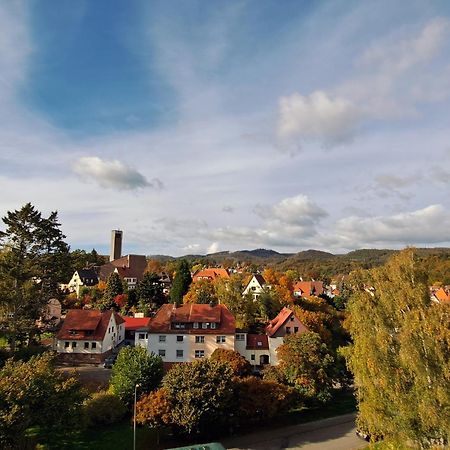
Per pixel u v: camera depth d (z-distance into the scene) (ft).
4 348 178.91
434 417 72.59
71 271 205.26
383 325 92.99
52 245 190.39
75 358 207.10
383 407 86.63
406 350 79.97
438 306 84.94
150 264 514.68
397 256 98.63
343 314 293.64
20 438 96.73
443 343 77.36
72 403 107.14
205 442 127.85
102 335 210.18
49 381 105.91
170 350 193.06
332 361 159.02
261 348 198.08
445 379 74.43
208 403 120.16
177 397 120.78
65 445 116.98
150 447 121.39
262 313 256.11
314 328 235.20
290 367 153.28
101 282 374.22
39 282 192.75
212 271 421.18
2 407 93.09
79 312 221.25
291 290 338.34
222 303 248.93
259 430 139.85
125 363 144.66
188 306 208.13
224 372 130.11
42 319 194.08
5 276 171.63
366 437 131.64
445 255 610.24
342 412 158.10
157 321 199.82
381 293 97.04
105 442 120.57
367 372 92.27
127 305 307.58
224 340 194.59
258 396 133.18
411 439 79.82
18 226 178.70
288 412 154.40
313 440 132.05
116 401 135.23
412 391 80.28
